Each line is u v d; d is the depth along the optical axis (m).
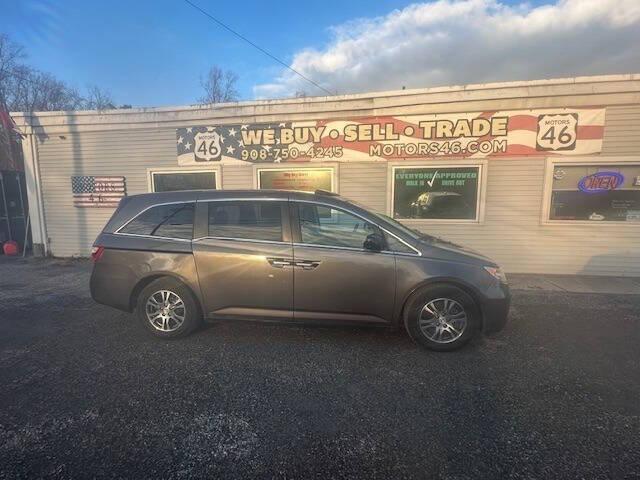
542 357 3.88
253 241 4.11
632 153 7.31
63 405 3.03
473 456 2.44
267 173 8.85
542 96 7.43
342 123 8.37
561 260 7.82
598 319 5.04
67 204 9.80
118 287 4.30
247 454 2.47
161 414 2.91
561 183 7.65
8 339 4.37
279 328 4.64
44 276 7.78
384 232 4.04
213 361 3.79
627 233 7.54
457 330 3.95
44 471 2.32
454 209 8.12
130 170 9.42
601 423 2.78
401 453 2.47
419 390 3.24
